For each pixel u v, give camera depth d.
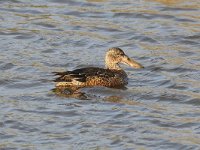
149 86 22.81
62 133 19.58
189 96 21.91
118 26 27.70
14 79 23.03
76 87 22.42
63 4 29.72
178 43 26.33
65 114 20.66
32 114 20.64
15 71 23.73
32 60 24.66
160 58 25.02
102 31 27.30
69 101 21.50
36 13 28.81
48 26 27.62
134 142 19.08
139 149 18.75
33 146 18.89
